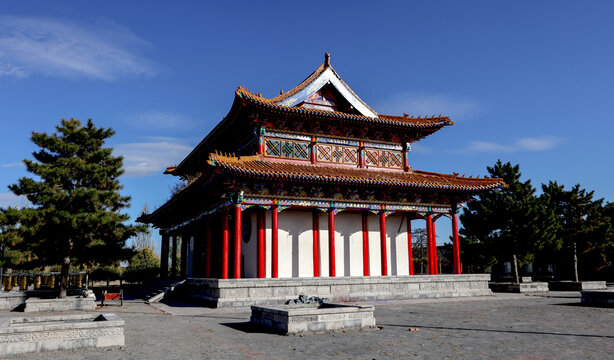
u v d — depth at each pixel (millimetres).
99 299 38688
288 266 36594
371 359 12695
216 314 25094
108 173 33219
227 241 33656
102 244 32625
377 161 41438
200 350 14219
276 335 16922
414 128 41656
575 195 57156
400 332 17531
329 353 13508
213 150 46875
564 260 67500
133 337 16969
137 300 36812
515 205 47438
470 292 37406
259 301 29453
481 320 21469
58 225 30906
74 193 30562
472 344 14953
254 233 36969
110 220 31156
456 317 22719
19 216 29031
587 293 29797
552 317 22750
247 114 36656
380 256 40500
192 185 35469
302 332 16953
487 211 49188
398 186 36406
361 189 37375
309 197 35562
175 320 22516
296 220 37656
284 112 36000
